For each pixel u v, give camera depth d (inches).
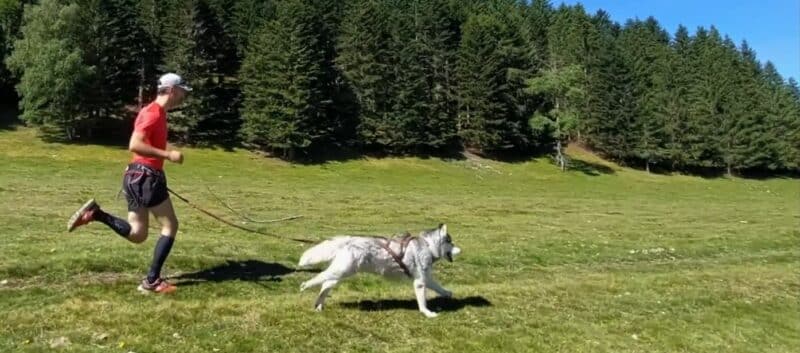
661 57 4630.9
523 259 709.3
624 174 3587.6
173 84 375.9
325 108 3157.0
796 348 463.5
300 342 343.3
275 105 2871.6
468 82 3457.2
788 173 4370.1
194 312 365.7
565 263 722.2
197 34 2967.5
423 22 3727.9
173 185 1520.7
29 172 1797.5
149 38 3056.1
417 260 400.5
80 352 305.3
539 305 468.1
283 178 2353.6
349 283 487.5
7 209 798.5
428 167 3120.1
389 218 1117.1
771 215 1642.5
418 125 3257.9
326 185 2085.4
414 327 383.2
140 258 479.8
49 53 2635.3
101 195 1120.8
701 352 418.9
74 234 612.7
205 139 2962.6
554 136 3506.4
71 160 2284.7
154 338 327.6
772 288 637.3
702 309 525.3
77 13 2765.7
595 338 411.8
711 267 754.2
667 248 895.7
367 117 3221.0
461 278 562.6
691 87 4288.9
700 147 3860.7
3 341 309.4
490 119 3422.7
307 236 810.2
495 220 1179.3
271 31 3031.5
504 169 3299.7
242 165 2640.3
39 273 425.4
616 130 3750.0
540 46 4367.6
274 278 467.2
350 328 369.7
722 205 2071.9
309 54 2974.9
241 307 381.1
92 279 419.2
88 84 2704.2
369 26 3262.8
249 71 2984.7
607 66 3804.1
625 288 563.8
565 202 1790.1
